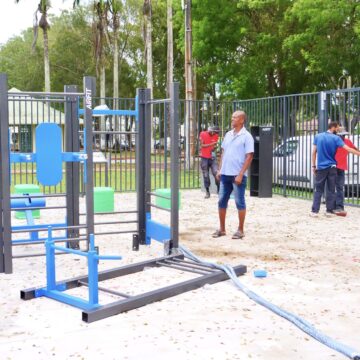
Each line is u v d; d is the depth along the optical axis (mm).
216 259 7531
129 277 6676
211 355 4262
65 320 5109
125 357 4230
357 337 4672
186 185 18203
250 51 28578
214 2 26938
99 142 15953
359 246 8445
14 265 7340
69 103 8164
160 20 45156
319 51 25578
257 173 15148
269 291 6027
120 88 49406
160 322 5027
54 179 7195
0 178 6902
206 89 43969
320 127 13586
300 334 4711
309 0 23797
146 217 8633
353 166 13000
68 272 6883
